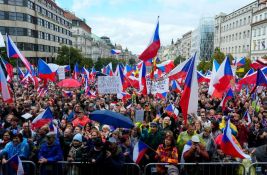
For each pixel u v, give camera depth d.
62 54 60.72
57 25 80.81
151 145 7.95
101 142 6.89
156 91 15.84
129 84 16.95
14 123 9.27
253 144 10.06
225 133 7.20
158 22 11.46
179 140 7.96
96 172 6.84
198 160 7.12
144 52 11.61
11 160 6.91
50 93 19.64
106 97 18.22
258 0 67.44
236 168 7.25
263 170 7.32
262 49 62.66
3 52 37.78
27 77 22.64
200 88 25.19
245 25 71.75
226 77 11.70
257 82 11.98
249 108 13.23
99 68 86.38
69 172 7.10
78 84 17.95
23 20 61.12
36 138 8.51
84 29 114.00
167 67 19.88
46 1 72.75
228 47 82.69
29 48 63.38
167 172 7.05
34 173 7.14
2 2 58.06
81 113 10.52
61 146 8.00
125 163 7.21
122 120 7.12
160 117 10.41
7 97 9.99
